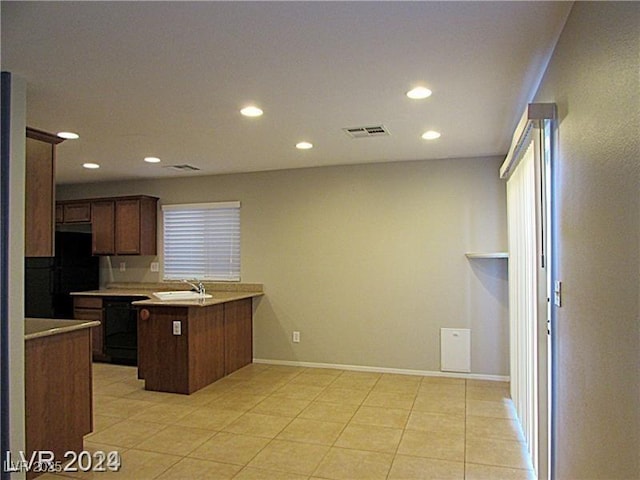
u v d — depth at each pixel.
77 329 3.02
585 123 1.73
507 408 3.92
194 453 3.08
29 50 2.29
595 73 1.60
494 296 4.84
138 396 4.35
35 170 2.92
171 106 3.17
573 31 1.90
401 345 5.12
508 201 4.16
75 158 4.85
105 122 3.52
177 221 6.14
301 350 5.50
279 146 4.36
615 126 1.40
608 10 1.46
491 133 3.90
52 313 5.88
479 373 4.88
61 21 2.00
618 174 1.38
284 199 5.60
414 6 1.91
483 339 4.87
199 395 4.36
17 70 2.53
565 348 2.09
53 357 2.87
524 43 2.25
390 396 4.28
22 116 2.63
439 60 2.45
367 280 5.25
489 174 4.86
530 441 2.98
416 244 5.08
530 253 2.93
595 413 1.64
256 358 5.68
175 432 3.45
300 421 3.66
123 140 4.08
